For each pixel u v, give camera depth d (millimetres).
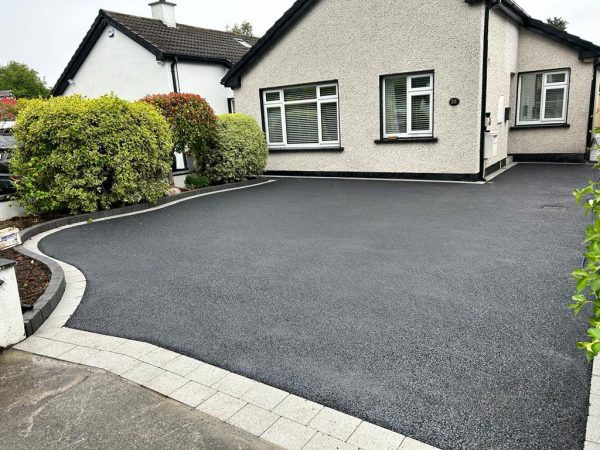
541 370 2910
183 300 4363
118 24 15898
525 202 7992
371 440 2379
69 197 8141
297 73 12297
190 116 10375
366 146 11703
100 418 2668
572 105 12523
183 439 2461
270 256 5617
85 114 8008
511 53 12195
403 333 3484
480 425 2441
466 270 4777
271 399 2771
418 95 10805
